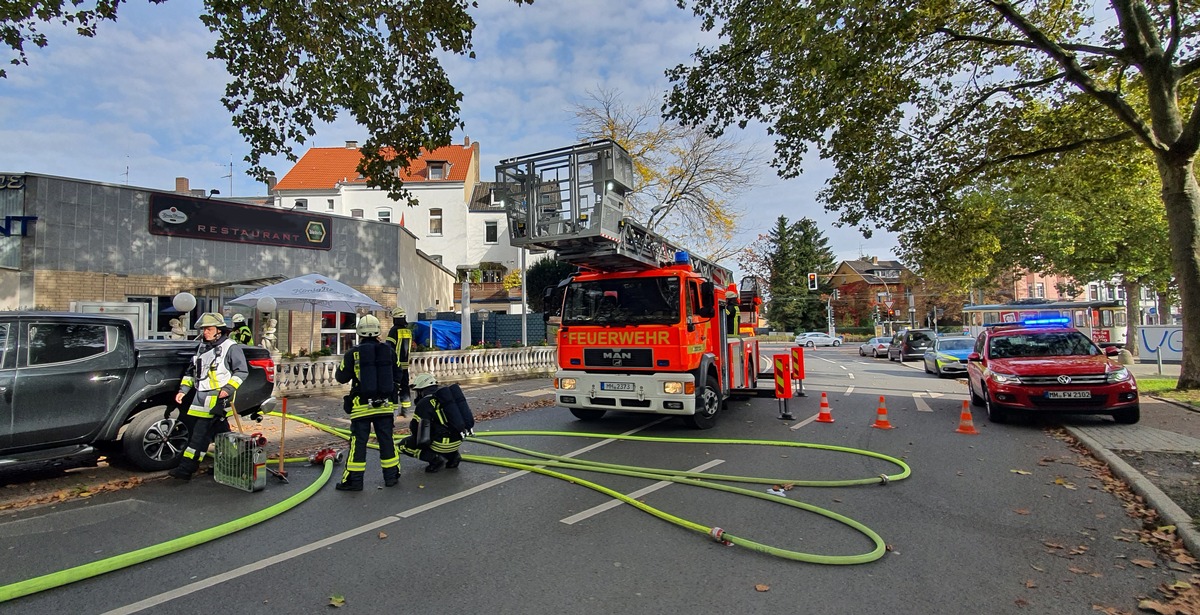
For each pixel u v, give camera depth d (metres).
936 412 11.52
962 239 17.02
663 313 9.04
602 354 9.41
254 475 6.04
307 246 19.53
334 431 9.16
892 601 3.58
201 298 17.27
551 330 23.77
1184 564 4.08
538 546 4.52
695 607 3.52
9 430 5.66
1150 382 14.70
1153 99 12.06
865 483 6.18
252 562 4.24
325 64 10.25
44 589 3.77
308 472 6.93
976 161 15.98
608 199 8.51
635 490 6.06
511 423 10.59
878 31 10.82
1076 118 14.70
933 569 4.05
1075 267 26.58
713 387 9.88
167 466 6.80
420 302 26.48
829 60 10.60
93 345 6.30
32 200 14.88
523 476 6.71
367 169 11.29
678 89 14.14
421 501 5.75
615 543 4.58
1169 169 12.33
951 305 57.41
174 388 6.90
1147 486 5.71
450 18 9.82
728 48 13.26
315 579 3.94
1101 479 6.34
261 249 18.55
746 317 13.12
